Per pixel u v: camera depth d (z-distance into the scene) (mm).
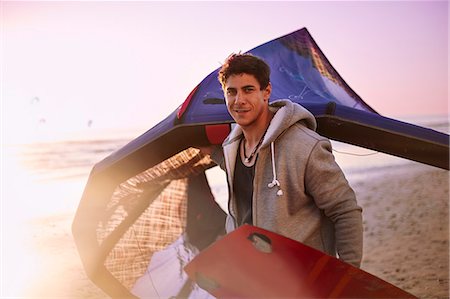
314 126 1951
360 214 1846
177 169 2520
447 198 4793
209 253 1808
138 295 2527
